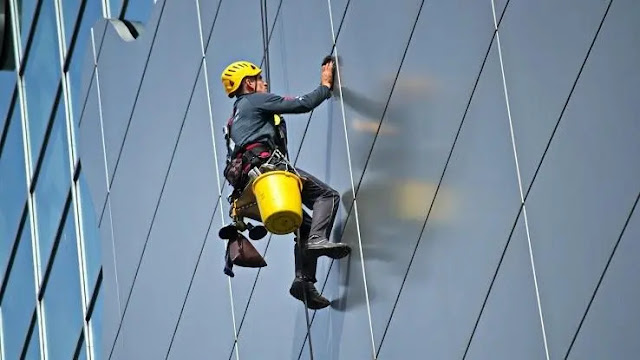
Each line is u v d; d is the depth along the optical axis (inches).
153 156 1040.2
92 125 1146.7
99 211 1118.4
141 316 1032.8
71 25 1248.8
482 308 711.7
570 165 673.0
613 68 658.8
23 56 1350.9
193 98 992.2
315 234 772.0
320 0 848.3
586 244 660.7
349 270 802.8
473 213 724.0
